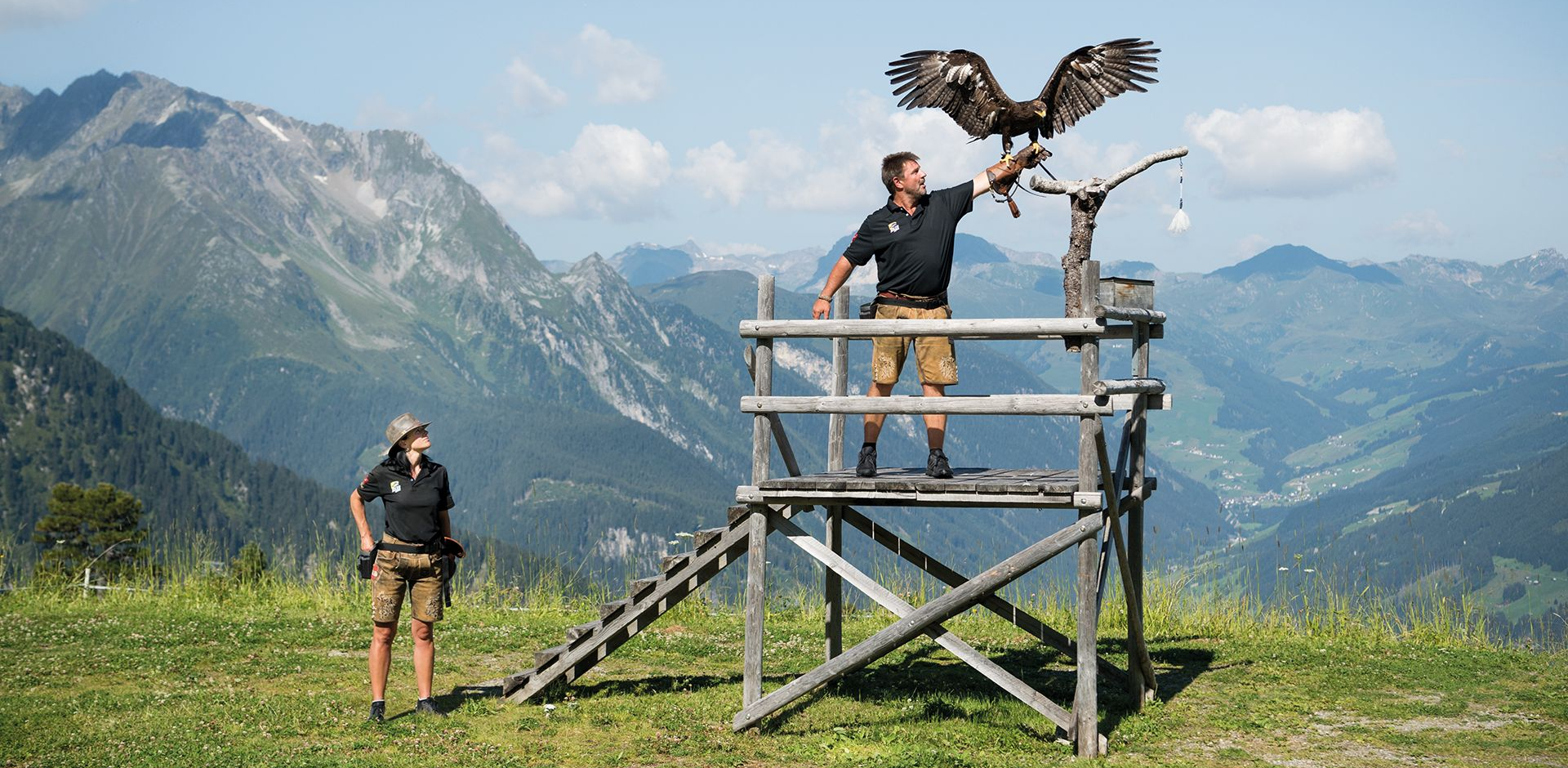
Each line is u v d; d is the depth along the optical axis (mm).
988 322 9094
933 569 11711
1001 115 9070
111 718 9836
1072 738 9172
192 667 12297
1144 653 10844
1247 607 15664
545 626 15508
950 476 9758
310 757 8672
